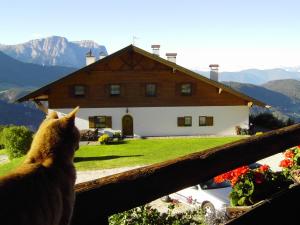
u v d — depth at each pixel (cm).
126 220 668
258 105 4175
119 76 4188
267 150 331
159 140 3953
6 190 186
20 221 181
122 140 4022
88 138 4025
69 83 4141
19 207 185
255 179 630
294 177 654
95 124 4200
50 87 4106
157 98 4231
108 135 4094
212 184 1450
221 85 4159
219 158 290
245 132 4219
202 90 4244
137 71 4200
